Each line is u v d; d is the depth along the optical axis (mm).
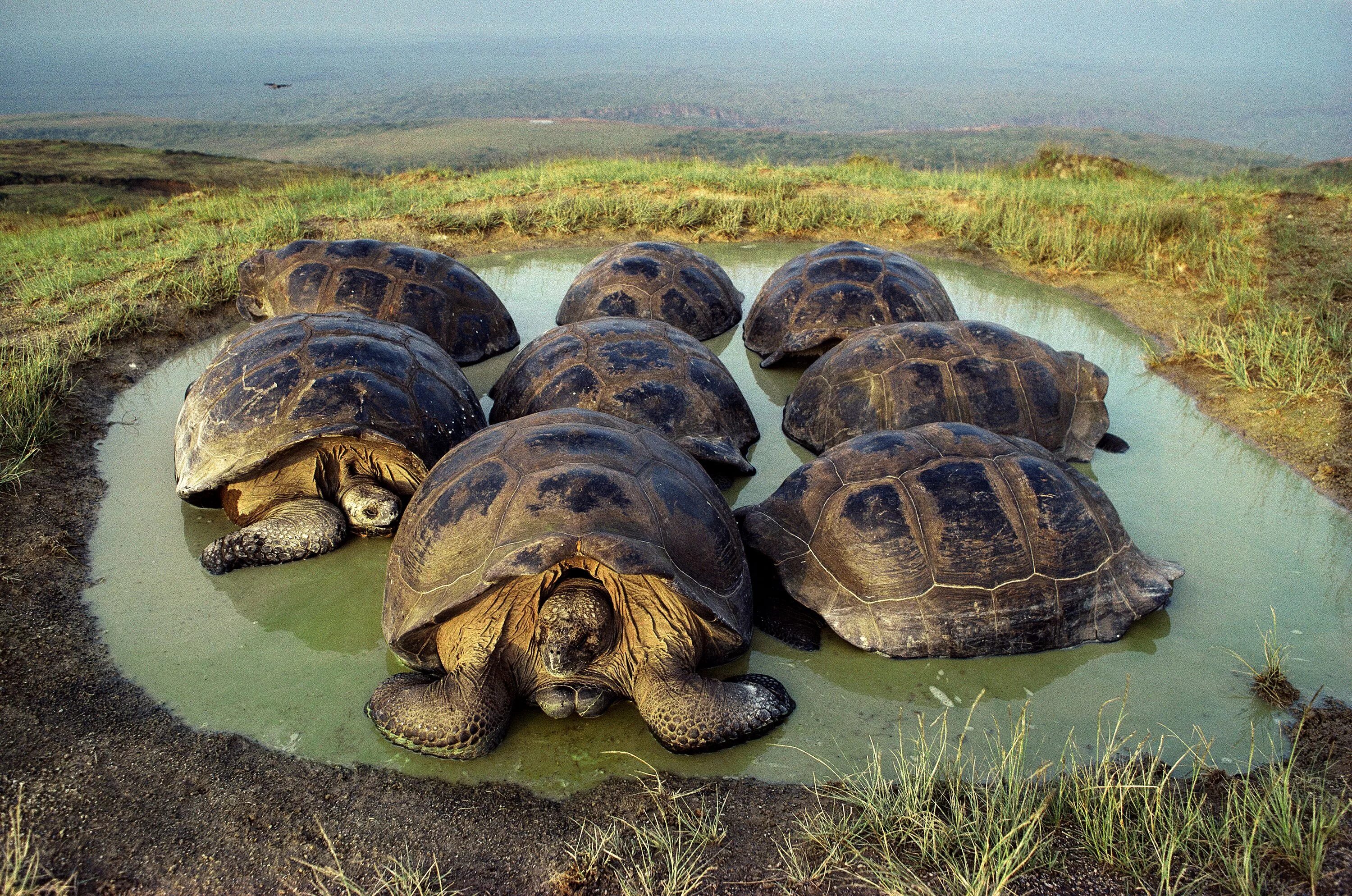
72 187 30219
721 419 6156
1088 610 4363
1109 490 5891
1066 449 6176
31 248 11523
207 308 9078
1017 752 3742
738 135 148250
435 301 7883
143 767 3607
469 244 11961
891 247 12062
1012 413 5996
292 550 5066
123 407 7082
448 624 3844
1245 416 6902
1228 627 4562
